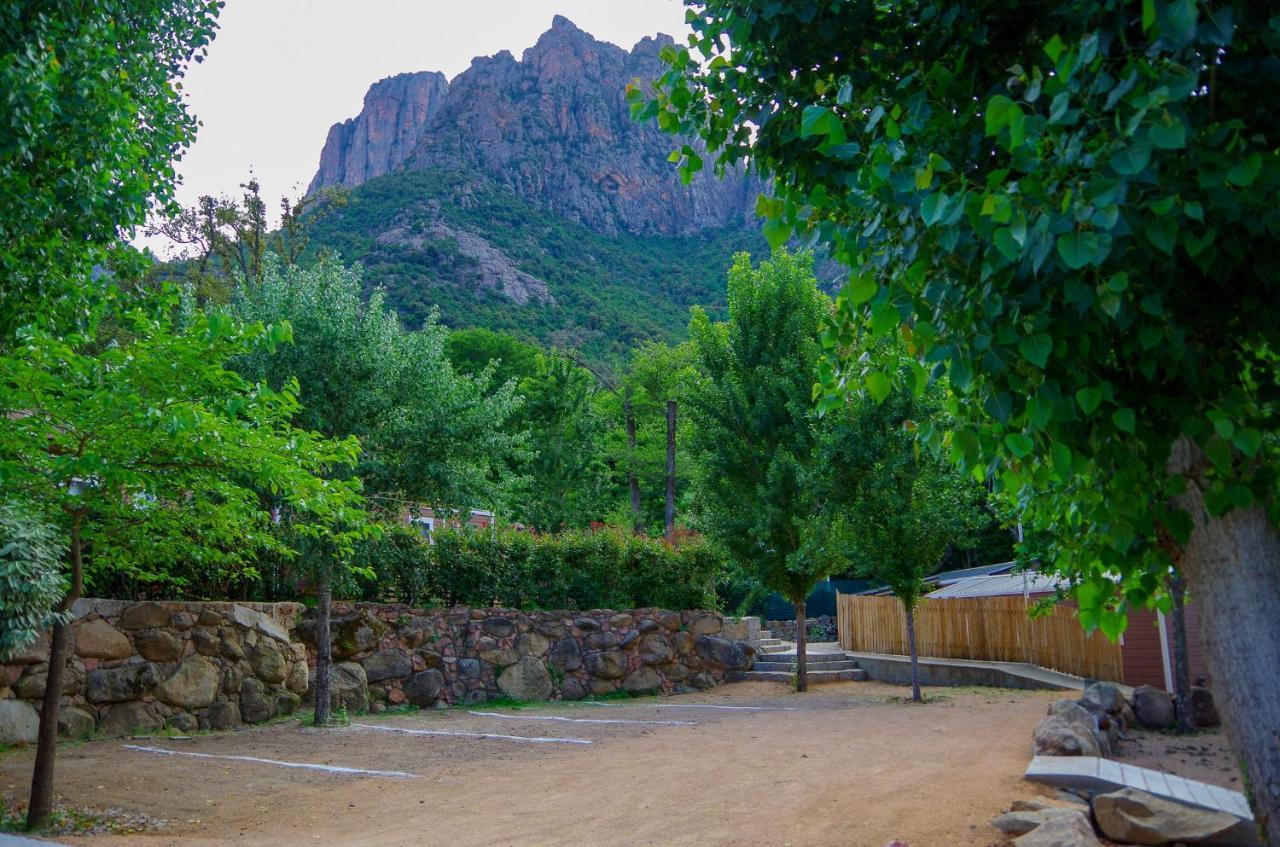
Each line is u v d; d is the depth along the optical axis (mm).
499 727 13086
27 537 6301
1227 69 3367
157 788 8391
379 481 13453
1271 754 3369
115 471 6738
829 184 4801
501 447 14555
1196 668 14273
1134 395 3645
